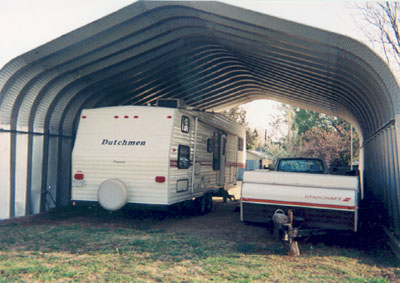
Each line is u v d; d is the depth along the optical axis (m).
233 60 12.41
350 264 5.84
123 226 8.72
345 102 12.13
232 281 4.80
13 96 8.49
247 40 8.98
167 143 8.62
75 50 8.91
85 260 5.63
